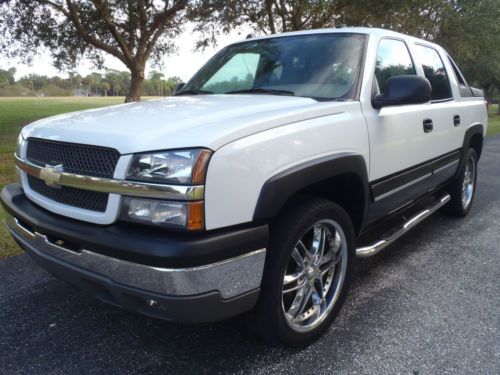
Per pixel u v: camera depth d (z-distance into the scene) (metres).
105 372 2.34
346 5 11.43
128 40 12.55
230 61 3.74
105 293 2.17
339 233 2.67
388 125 3.04
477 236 4.55
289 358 2.46
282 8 11.97
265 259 2.20
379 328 2.77
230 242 1.96
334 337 2.67
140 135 2.02
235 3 11.62
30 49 12.16
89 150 2.12
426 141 3.64
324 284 2.71
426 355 2.49
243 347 2.56
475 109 4.95
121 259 1.95
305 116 2.42
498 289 3.33
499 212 5.48
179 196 1.87
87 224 2.12
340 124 2.59
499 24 16.80
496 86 35.03
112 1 11.38
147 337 2.67
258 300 2.26
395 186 3.28
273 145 2.15
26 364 2.40
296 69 3.21
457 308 3.03
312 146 2.36
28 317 2.88
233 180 1.97
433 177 4.02
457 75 4.86
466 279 3.50
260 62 3.46
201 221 1.89
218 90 3.51
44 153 2.38
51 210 2.30
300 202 2.41
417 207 4.43
